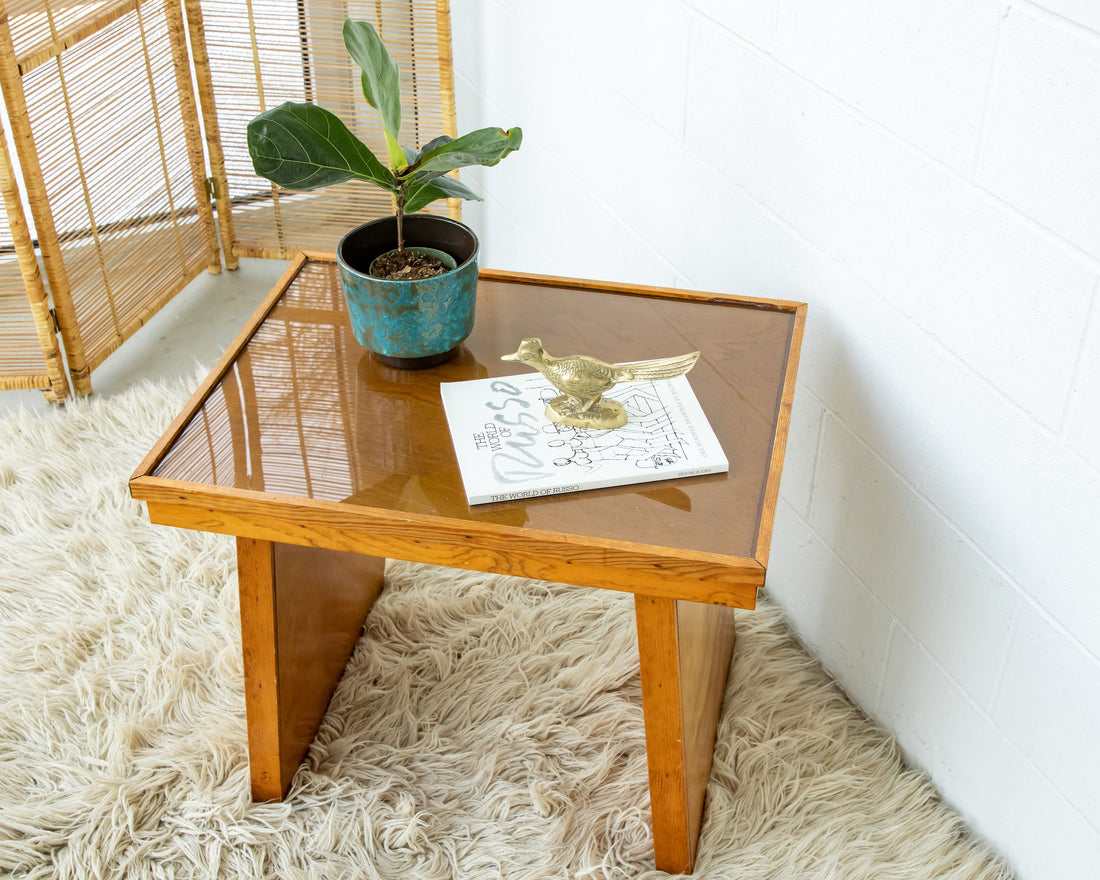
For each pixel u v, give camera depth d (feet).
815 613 4.59
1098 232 2.82
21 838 3.90
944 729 3.98
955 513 3.62
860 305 3.78
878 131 3.46
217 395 3.57
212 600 4.80
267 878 3.78
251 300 7.03
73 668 4.54
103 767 4.11
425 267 3.68
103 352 6.19
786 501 4.56
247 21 6.51
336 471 3.26
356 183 6.86
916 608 3.93
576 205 5.49
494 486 3.15
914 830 3.93
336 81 6.57
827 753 4.19
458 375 3.67
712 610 3.82
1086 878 3.50
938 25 3.12
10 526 5.22
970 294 3.29
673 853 3.73
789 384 3.58
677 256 4.78
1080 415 3.03
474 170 6.48
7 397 6.21
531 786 3.98
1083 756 3.35
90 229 6.07
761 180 4.09
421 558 3.18
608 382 3.34
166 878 3.77
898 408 3.75
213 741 4.15
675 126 4.49
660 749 3.47
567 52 5.08
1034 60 2.86
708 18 4.07
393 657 4.52
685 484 3.21
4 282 6.67
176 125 6.62
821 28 3.55
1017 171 3.01
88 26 5.62
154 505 3.24
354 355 3.77
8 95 5.19
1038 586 3.34
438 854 3.82
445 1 5.84
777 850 3.84
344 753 4.17
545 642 4.57
